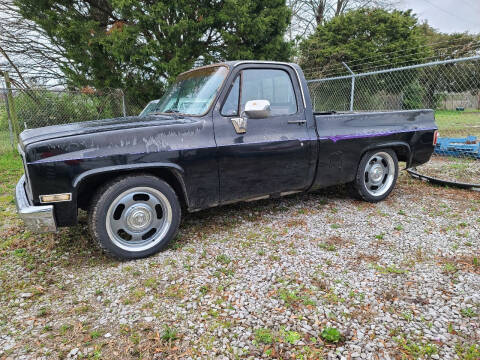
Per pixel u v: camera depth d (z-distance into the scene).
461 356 1.90
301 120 3.81
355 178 4.43
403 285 2.61
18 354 1.97
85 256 3.20
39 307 2.43
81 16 10.66
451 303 2.37
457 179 5.96
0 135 10.88
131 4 9.42
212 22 9.95
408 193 5.09
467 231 3.59
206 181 3.30
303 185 3.98
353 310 2.32
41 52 15.73
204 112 3.33
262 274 2.80
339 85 15.15
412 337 2.06
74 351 1.98
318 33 20.98
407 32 19.61
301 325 2.18
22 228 3.94
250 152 3.47
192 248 3.30
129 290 2.61
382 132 4.36
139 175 3.03
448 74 14.06
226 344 2.03
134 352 1.98
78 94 11.10
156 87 10.78
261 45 11.23
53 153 2.68
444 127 12.67
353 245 3.31
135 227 3.08
